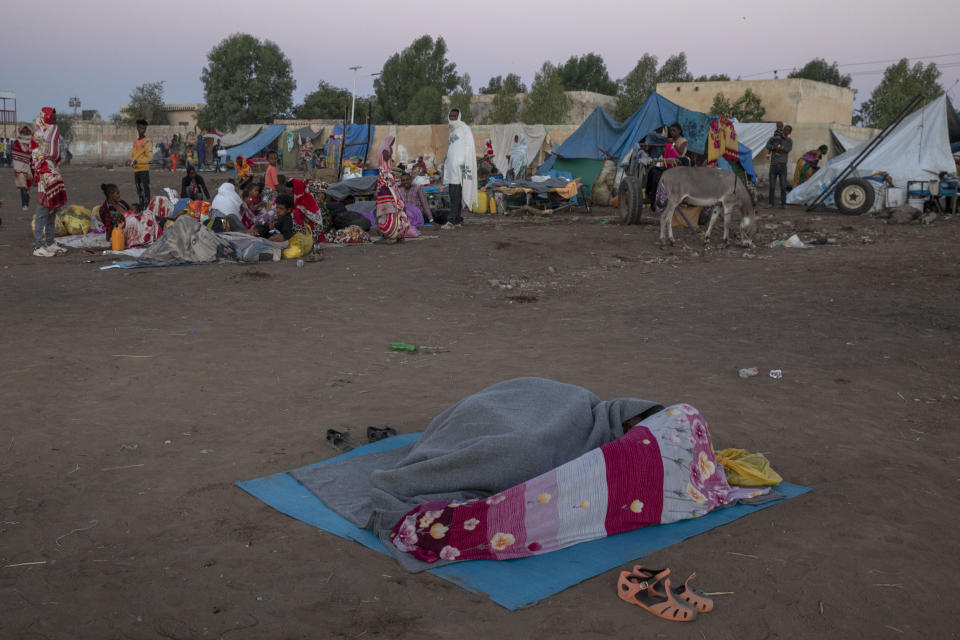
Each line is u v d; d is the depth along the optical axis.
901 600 3.05
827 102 39.44
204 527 3.55
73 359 6.26
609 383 5.93
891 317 8.34
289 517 3.69
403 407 5.36
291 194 12.45
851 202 18.33
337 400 5.52
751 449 4.68
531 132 31.38
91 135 53.72
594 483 3.57
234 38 59.16
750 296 9.56
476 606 2.95
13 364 6.05
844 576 3.22
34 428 4.74
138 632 2.71
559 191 18.52
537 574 3.21
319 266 11.23
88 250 12.35
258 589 3.02
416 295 9.58
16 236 13.93
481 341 7.36
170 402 5.35
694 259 12.60
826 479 4.28
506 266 11.67
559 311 8.82
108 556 3.25
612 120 21.03
